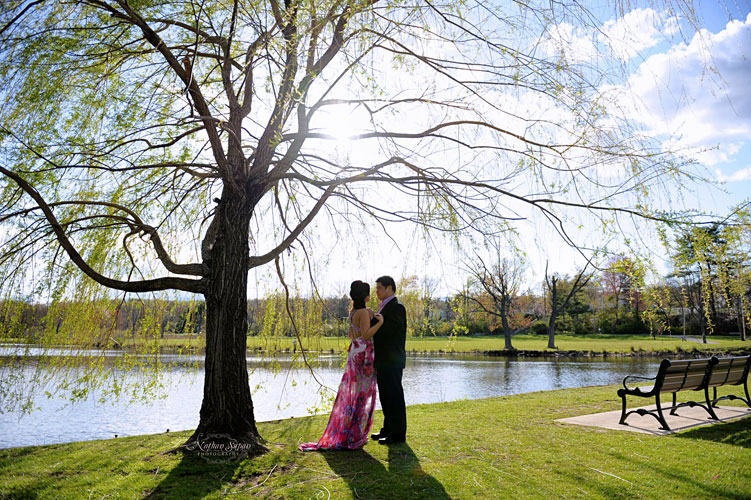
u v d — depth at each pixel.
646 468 4.13
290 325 7.36
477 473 4.05
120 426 9.20
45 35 4.97
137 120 5.07
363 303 5.16
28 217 5.04
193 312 6.76
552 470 4.12
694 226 4.54
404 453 4.76
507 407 7.84
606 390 10.27
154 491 3.75
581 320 51.41
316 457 4.62
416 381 17.61
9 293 5.11
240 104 6.02
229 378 5.07
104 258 5.95
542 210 5.12
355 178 5.52
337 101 5.70
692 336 41.91
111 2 5.32
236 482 3.96
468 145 5.58
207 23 5.80
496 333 51.09
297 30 4.68
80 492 3.77
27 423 9.29
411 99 5.80
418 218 5.80
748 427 5.89
